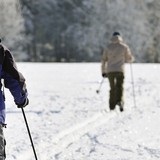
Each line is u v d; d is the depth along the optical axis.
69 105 20.31
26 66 49.19
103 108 19.28
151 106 19.44
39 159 10.81
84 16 122.62
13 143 12.46
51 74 38.38
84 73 39.25
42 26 131.00
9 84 7.41
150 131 13.73
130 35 112.38
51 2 132.12
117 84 18.58
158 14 116.56
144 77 34.44
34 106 20.03
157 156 10.79
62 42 127.94
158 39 115.62
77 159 10.65
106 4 114.81
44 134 13.70
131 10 113.44
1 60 7.33
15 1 112.50
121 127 14.45
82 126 15.00
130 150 11.41
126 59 18.92
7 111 18.56
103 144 12.12
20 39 111.38
